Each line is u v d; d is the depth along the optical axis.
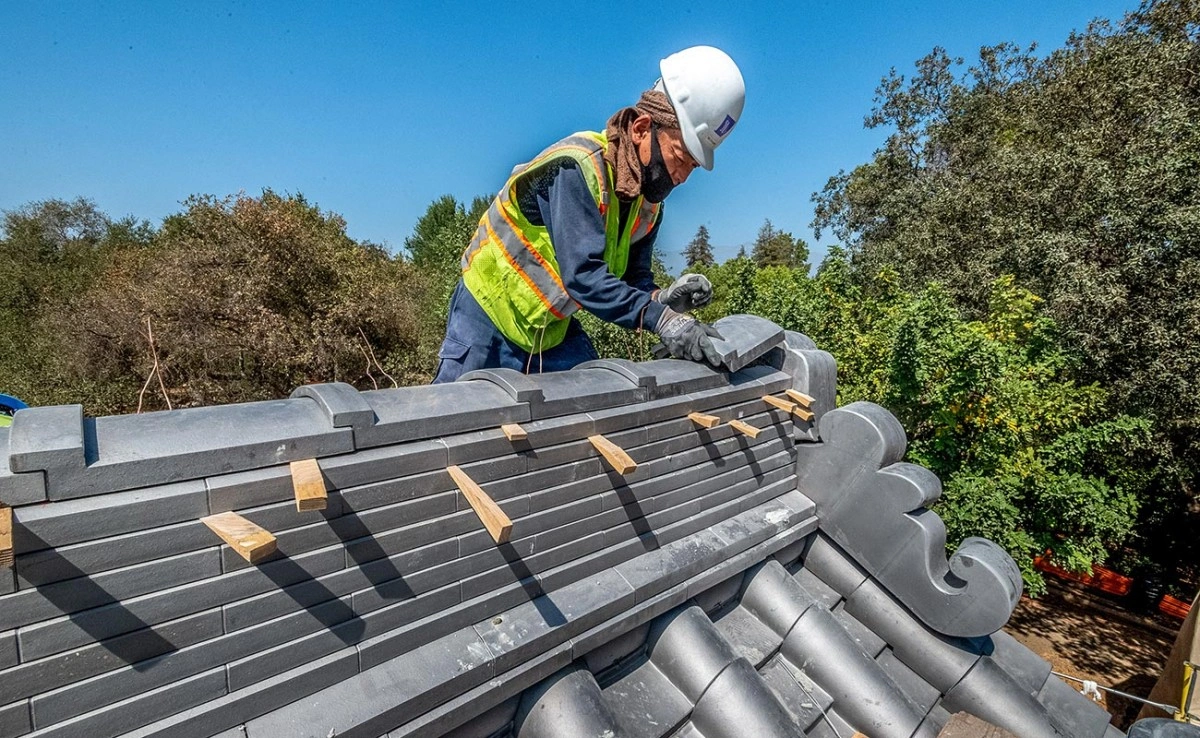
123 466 1.10
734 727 1.95
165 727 1.17
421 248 33.66
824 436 2.92
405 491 1.50
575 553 1.97
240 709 1.26
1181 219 9.48
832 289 11.61
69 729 1.07
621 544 2.12
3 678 1.00
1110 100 12.45
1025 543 7.65
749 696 2.00
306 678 1.36
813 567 2.99
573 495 1.94
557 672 1.82
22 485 1.01
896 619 2.76
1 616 0.99
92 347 14.98
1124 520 8.34
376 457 1.44
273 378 14.91
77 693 1.08
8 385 16.88
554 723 1.71
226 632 1.24
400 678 1.46
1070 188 11.54
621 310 2.23
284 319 14.81
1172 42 12.23
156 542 1.13
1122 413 9.67
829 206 25.31
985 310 12.18
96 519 1.06
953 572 2.60
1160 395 9.91
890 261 15.77
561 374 2.12
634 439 2.14
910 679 2.69
